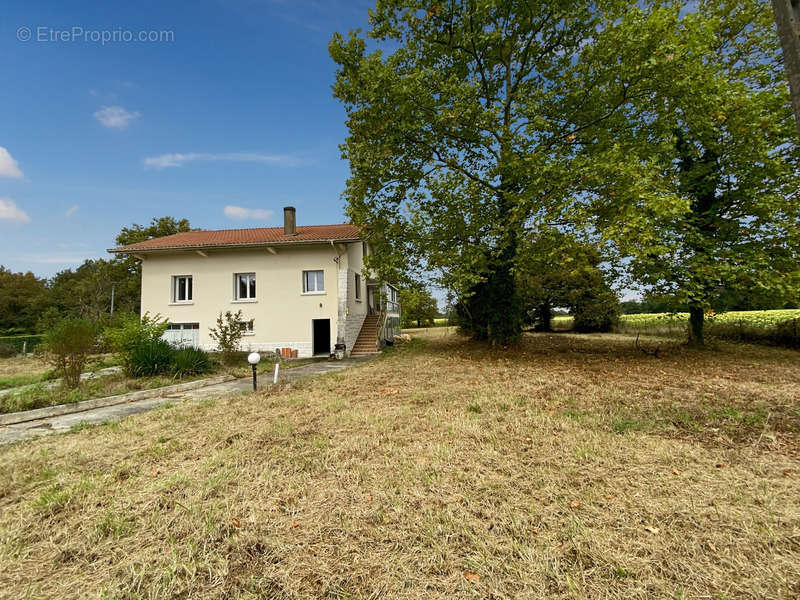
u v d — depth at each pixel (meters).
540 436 4.19
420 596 1.89
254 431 4.71
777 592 1.84
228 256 16.62
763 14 11.09
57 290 37.91
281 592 1.96
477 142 11.81
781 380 7.28
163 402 7.08
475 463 3.49
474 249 11.38
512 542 2.29
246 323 13.94
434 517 2.60
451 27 11.95
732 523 2.42
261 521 2.61
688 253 11.20
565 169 10.16
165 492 3.09
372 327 18.78
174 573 2.10
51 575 2.14
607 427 4.48
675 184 11.29
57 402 6.71
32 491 3.23
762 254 10.35
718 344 13.77
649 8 10.16
